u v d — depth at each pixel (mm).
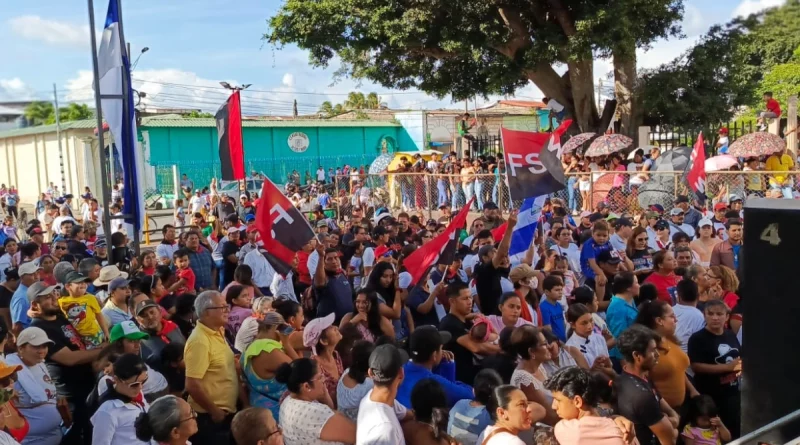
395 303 7391
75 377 5973
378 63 22734
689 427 5305
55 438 5328
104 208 8641
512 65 20484
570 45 19156
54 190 19516
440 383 4586
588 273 8789
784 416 2900
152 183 35031
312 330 5348
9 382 4652
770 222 3076
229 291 7043
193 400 5211
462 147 27156
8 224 15852
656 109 21938
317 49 21797
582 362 5684
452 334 6223
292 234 7926
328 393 5137
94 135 18922
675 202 12625
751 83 21078
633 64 21531
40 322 5969
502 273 7703
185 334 6703
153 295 7688
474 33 19859
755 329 3152
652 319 5293
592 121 23266
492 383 4359
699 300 6930
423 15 19328
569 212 15297
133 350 5359
